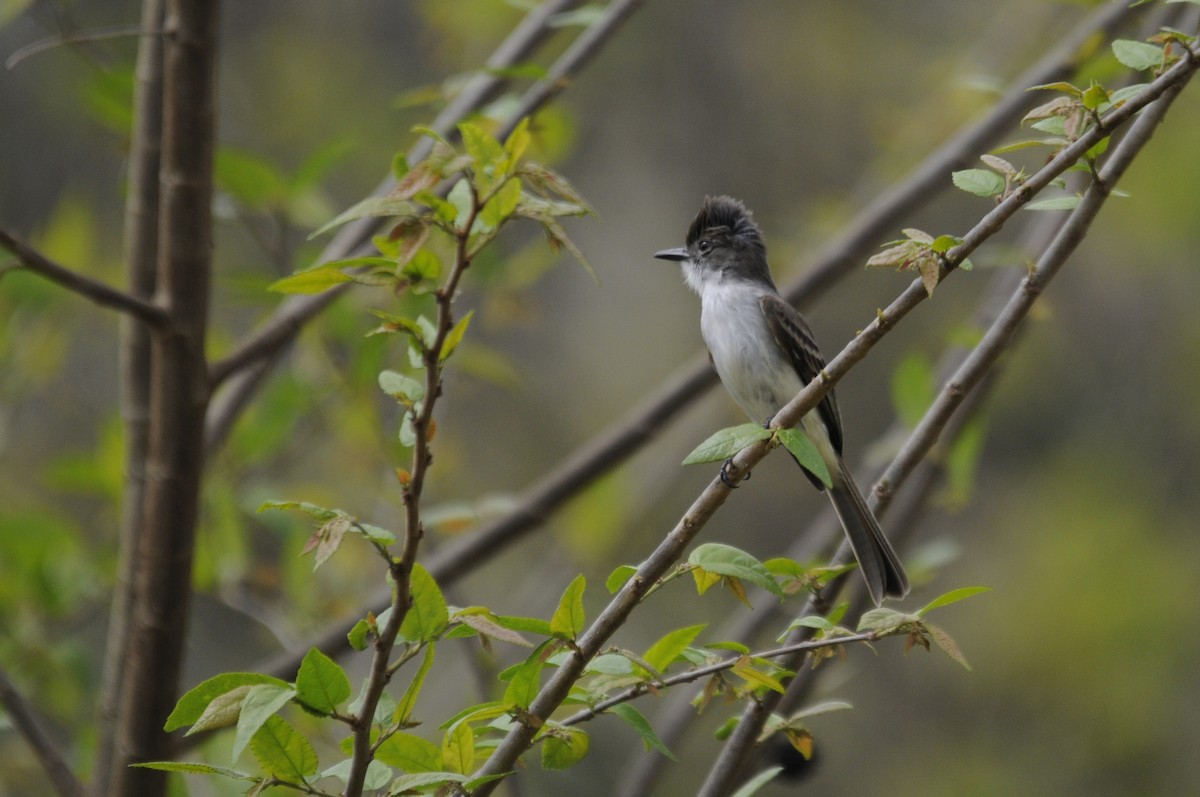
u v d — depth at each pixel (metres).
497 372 10.64
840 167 20.69
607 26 9.22
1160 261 20.08
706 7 21.03
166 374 6.48
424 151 8.80
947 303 20.44
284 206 8.91
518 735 4.82
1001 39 13.15
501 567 16.89
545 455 19.44
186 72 6.45
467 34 11.78
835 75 20.75
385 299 9.38
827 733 19.95
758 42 20.95
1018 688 19.84
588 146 21.06
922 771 19.59
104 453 9.62
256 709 4.20
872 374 20.45
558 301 20.66
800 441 4.95
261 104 18.83
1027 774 19.22
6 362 10.67
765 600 8.72
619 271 20.81
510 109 8.77
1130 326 21.38
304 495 10.03
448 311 4.23
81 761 8.39
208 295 6.55
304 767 4.48
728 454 4.88
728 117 21.06
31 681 8.99
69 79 18.45
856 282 20.62
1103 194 5.62
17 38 18.64
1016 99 9.41
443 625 4.53
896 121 12.58
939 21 20.67
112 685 7.16
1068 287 21.30
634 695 5.16
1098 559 20.05
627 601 4.88
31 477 14.72
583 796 15.95
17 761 9.19
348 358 9.92
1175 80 4.95
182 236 6.45
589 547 11.73
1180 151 17.45
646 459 12.84
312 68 18.70
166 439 6.50
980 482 21.12
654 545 18.00
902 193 9.42
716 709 12.80
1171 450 20.91
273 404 10.00
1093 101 4.99
